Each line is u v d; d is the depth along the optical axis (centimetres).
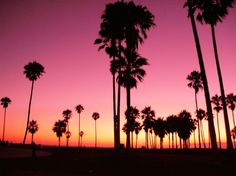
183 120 7956
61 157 2727
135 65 2984
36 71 5844
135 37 2870
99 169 1673
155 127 8969
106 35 2906
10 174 1395
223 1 2473
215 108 8744
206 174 1427
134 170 1619
